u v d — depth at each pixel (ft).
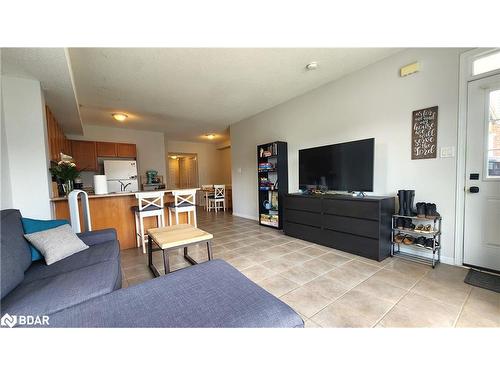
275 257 9.12
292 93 12.64
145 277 7.79
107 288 4.31
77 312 3.20
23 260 5.04
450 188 7.75
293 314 3.21
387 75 9.07
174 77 10.07
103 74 9.53
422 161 8.30
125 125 18.85
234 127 18.88
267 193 15.61
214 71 9.66
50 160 10.34
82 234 7.11
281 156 13.76
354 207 9.04
